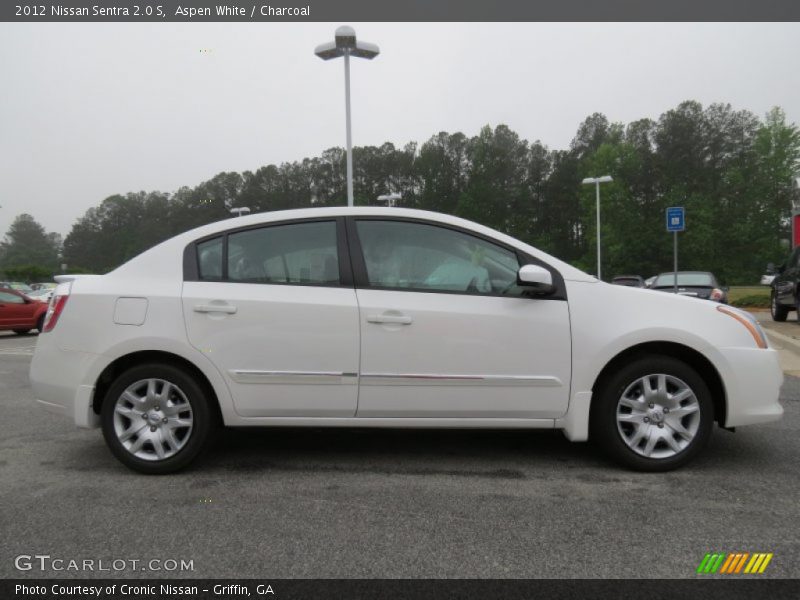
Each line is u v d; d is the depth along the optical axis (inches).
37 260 5467.5
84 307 153.5
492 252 156.4
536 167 3764.8
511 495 136.3
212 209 3882.9
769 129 2588.6
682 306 152.7
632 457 149.6
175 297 151.8
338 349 150.2
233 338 150.5
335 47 694.5
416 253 156.3
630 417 150.0
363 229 157.8
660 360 148.9
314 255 155.9
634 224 2802.7
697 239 2657.5
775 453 166.2
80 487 143.6
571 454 167.3
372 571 101.9
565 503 131.2
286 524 121.1
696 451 149.8
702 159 3036.4
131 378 151.3
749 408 150.6
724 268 2687.0
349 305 150.6
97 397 157.9
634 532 116.1
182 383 150.7
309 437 187.6
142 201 4685.0
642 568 102.2
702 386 148.9
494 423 151.9
